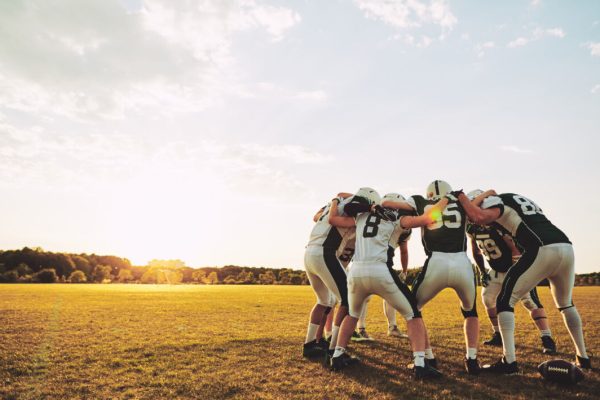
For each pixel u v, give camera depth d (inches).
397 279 204.2
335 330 232.8
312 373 205.0
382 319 433.1
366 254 206.5
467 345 208.4
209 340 284.0
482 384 186.4
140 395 169.8
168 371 205.5
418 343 198.4
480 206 224.2
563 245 206.1
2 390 175.0
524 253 213.2
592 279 1791.3
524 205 219.6
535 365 223.3
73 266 3120.1
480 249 286.2
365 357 242.7
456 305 567.8
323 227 244.2
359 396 169.8
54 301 594.9
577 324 215.3
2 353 241.1
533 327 356.5
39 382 187.3
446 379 195.0
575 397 168.6
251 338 291.3
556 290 219.6
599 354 247.4
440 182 230.5
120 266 3703.3
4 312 441.1
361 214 220.2
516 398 166.9
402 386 183.2
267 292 965.2
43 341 278.8
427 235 218.1
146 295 772.0
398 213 218.5
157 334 308.8
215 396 169.0
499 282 282.4
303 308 528.1
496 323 286.5
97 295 749.9
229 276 2898.6
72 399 164.7
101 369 208.5
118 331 321.7
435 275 209.8
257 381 190.1
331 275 236.4
